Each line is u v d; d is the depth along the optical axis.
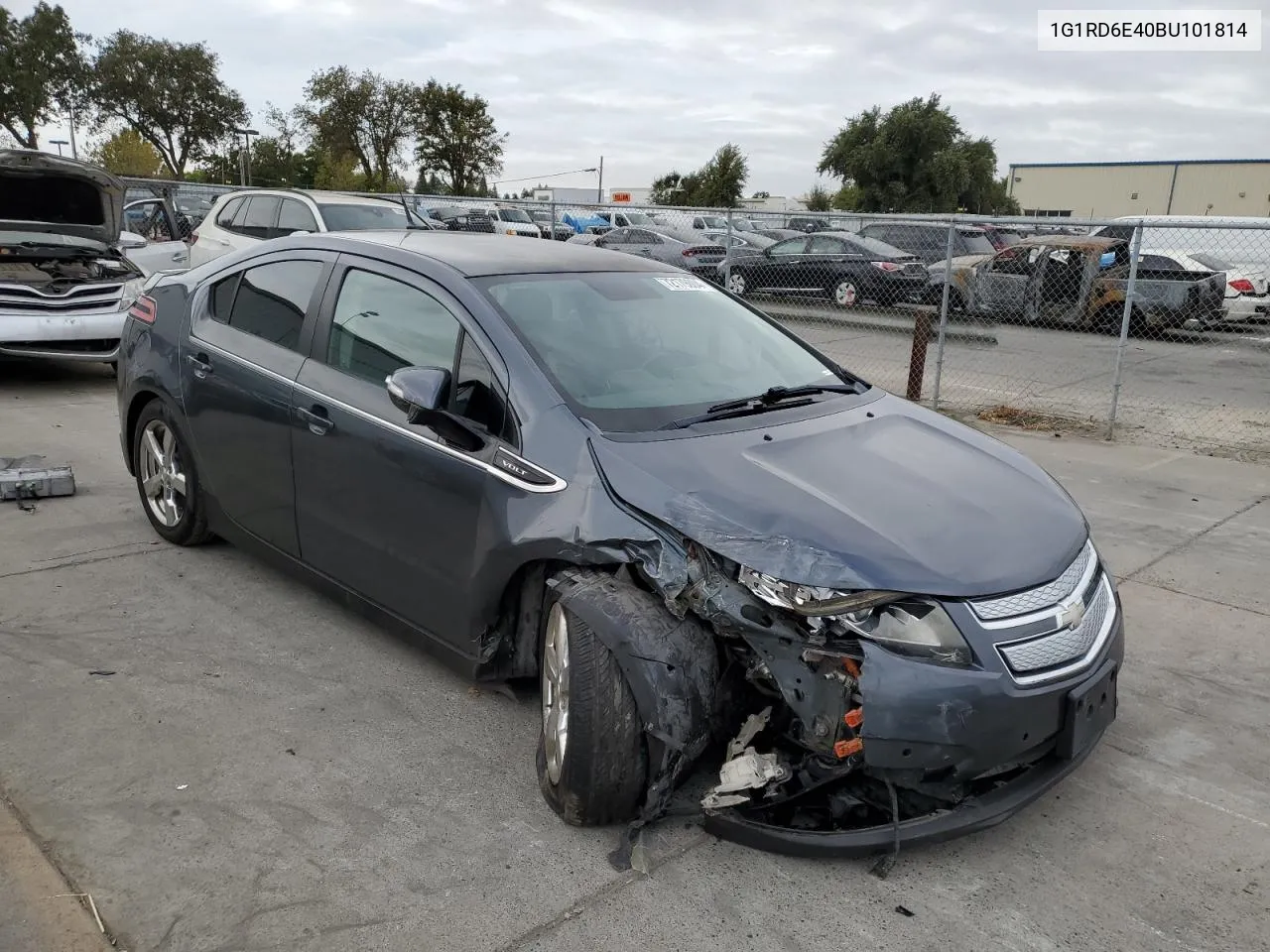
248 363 4.27
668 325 3.98
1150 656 4.34
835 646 2.65
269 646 4.10
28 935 2.46
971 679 2.64
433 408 3.21
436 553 3.46
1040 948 2.59
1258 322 13.39
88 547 5.08
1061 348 13.01
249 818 2.98
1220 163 49.44
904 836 2.71
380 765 3.30
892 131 46.31
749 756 2.79
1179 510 6.47
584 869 2.82
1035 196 55.88
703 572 2.79
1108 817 3.19
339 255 4.16
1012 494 3.29
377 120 58.97
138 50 63.03
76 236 9.64
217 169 67.06
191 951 2.46
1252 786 3.39
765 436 3.40
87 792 3.07
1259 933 2.68
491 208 21.06
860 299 14.20
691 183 60.66
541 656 3.20
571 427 3.18
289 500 4.12
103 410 8.44
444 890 2.71
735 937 2.58
